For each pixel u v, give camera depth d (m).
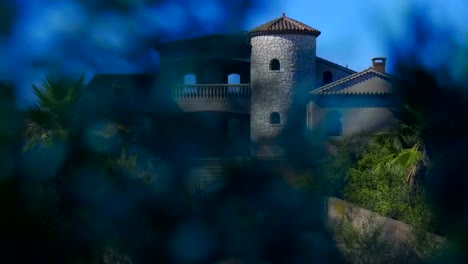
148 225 10.87
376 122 34.34
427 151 14.03
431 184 12.14
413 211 12.79
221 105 37.31
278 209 16.22
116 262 10.10
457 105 9.88
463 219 10.76
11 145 6.71
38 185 7.78
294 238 15.18
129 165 11.21
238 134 38.06
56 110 14.20
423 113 11.03
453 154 11.25
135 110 20.94
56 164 10.82
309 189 18.19
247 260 13.32
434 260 9.01
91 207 10.09
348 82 35.00
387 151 17.55
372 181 17.08
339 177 19.09
